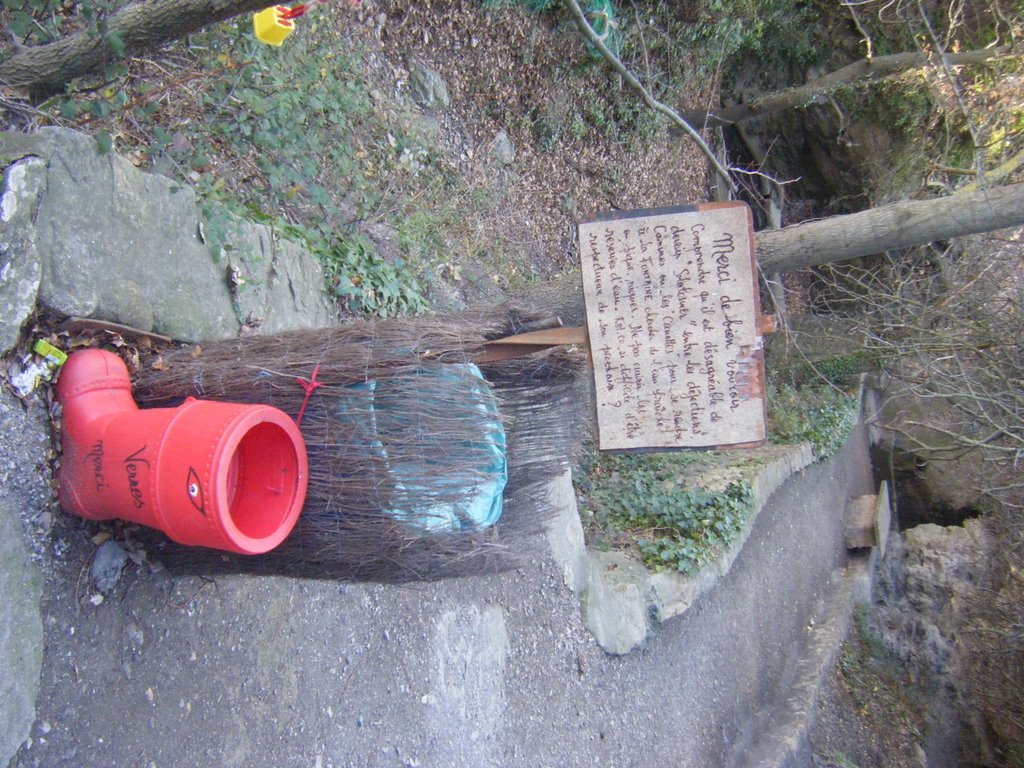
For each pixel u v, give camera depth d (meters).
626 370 2.74
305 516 2.59
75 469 2.68
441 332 2.61
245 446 2.62
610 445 2.78
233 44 4.38
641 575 6.32
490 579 5.16
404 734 4.32
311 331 2.91
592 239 2.72
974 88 8.73
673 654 6.76
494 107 7.76
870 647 11.23
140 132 3.72
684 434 2.72
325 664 3.98
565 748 5.41
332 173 5.50
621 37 8.38
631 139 9.52
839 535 12.08
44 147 2.62
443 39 7.19
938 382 8.35
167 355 3.11
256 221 4.24
